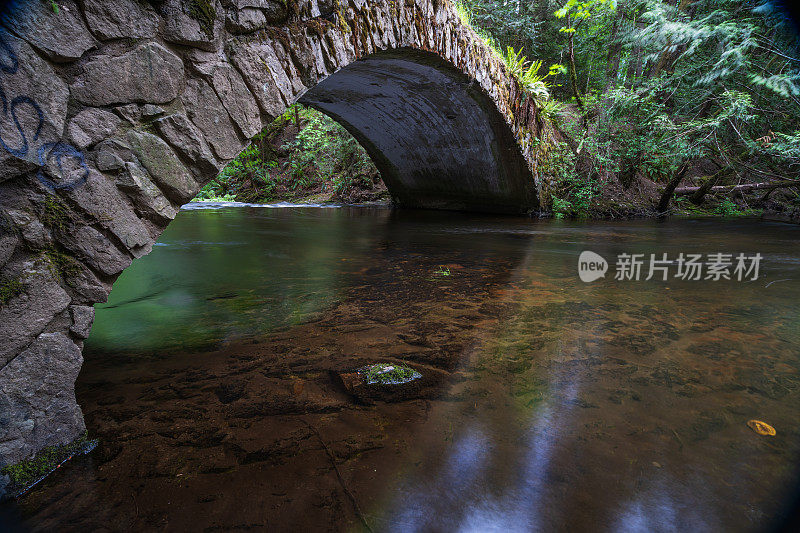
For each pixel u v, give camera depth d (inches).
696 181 462.9
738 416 60.0
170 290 130.4
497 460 50.5
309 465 49.8
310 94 294.2
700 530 40.3
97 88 57.3
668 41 347.6
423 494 45.1
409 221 337.4
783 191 449.4
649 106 376.8
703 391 67.2
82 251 55.6
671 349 84.7
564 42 519.8
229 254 192.2
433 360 78.8
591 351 83.5
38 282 50.7
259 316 105.2
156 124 66.0
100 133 57.9
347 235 257.8
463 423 58.2
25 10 49.2
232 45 79.8
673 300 122.5
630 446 53.1
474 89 255.9
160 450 52.6
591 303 118.4
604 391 67.2
